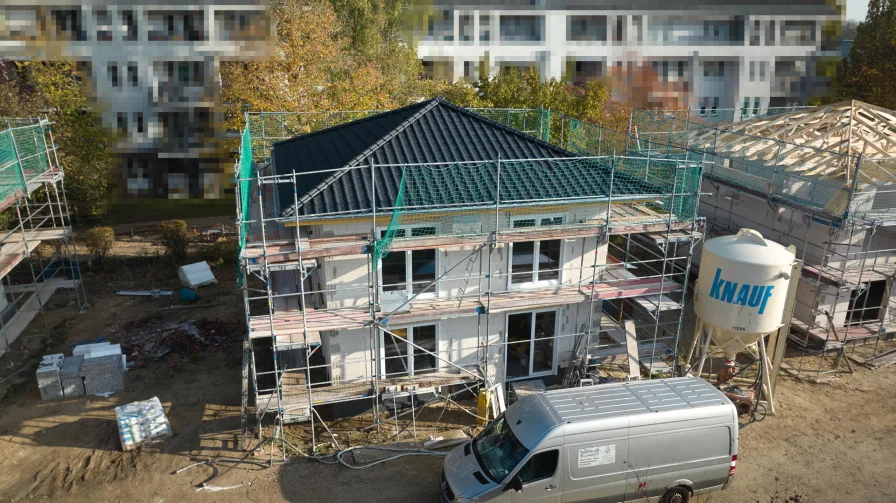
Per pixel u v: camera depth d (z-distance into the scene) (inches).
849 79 1589.6
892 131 924.6
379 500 569.9
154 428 649.6
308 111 1163.9
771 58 2057.1
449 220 629.0
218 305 962.7
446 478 538.6
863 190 756.6
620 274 737.6
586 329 731.4
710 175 1009.5
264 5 1347.2
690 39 2074.3
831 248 808.9
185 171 1489.9
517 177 655.8
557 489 520.7
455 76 2027.6
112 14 1330.0
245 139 669.9
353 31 1638.8
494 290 685.9
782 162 892.6
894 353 826.2
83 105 1286.9
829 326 806.5
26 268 1082.7
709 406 549.0
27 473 606.5
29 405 713.0
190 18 1359.5
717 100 2085.4
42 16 1322.6
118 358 746.8
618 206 728.3
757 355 732.0
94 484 592.1
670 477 543.8
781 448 648.4
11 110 1100.5
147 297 989.8
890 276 782.5
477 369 706.2
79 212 1339.8
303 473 604.1
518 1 2003.0
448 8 1980.8
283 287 744.3
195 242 1229.1
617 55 2068.2
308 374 611.2
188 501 567.5
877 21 1552.7
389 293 661.9
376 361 637.9
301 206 588.7
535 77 1282.0
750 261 655.1
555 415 531.2
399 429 673.6
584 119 1249.4
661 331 888.3
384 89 1456.7
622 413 532.4
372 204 585.3
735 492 585.0
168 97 1390.3
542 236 635.5
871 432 673.0
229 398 728.3
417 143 686.5
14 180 797.9
